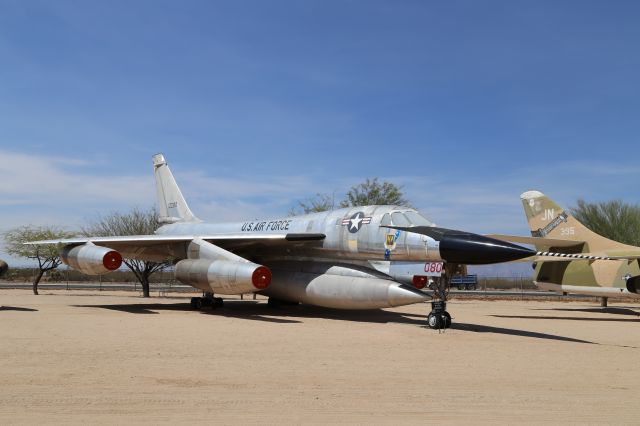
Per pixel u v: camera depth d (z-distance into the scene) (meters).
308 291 17.38
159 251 21.05
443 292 14.36
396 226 15.59
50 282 53.97
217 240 18.73
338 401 6.34
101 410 5.82
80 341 10.90
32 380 7.24
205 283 17.72
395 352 10.16
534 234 23.83
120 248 20.64
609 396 6.80
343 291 16.20
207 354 9.55
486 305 26.33
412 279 15.27
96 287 39.88
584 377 8.05
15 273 57.97
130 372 7.84
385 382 7.45
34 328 13.00
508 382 7.59
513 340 12.31
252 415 5.69
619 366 9.07
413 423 5.48
